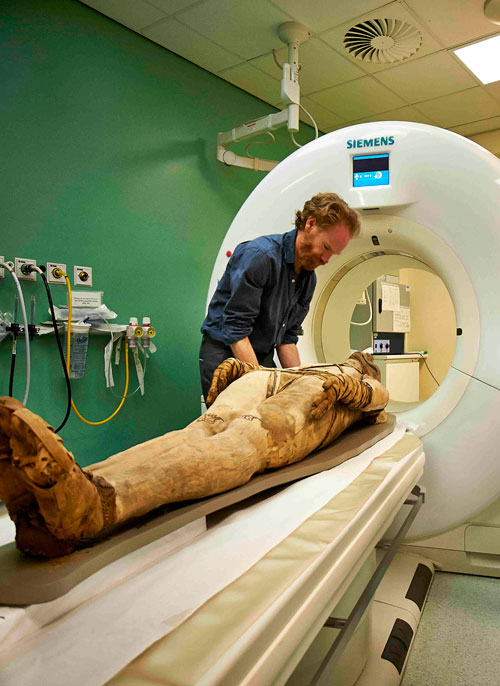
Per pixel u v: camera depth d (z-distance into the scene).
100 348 2.65
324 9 2.55
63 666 0.50
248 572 0.70
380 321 4.79
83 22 2.53
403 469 1.33
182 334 3.07
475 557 2.04
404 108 3.74
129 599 0.62
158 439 0.91
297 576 0.69
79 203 2.54
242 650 0.53
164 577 0.68
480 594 1.92
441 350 5.27
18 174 2.30
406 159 1.92
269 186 2.14
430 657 1.53
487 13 2.53
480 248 1.80
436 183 1.88
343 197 2.00
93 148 2.59
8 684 0.48
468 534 2.01
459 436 1.82
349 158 2.00
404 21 2.64
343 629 0.91
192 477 0.82
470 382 1.81
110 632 0.56
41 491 0.58
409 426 1.88
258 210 2.13
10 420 0.55
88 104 2.56
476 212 1.81
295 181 2.09
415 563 2.01
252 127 2.98
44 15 2.38
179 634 0.55
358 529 0.92
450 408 1.84
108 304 2.68
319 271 2.16
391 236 2.00
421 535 1.94
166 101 2.94
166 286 2.97
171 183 2.99
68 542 0.64
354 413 1.46
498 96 3.54
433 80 3.29
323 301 2.31
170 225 2.98
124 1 2.50
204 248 3.19
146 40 2.83
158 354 2.94
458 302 1.86
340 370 1.41
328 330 2.38
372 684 1.32
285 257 1.80
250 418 1.07
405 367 4.85
